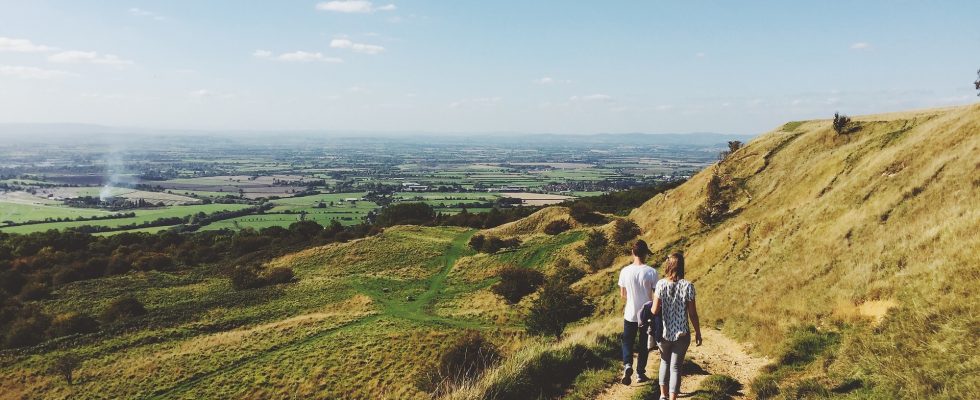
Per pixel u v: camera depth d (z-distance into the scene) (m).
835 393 7.70
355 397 32.50
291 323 49.19
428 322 47.28
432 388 24.77
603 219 75.81
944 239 12.27
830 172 34.41
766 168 46.44
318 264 77.50
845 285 13.09
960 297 8.96
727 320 15.44
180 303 61.31
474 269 65.56
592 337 12.36
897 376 7.43
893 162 25.23
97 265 77.50
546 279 52.34
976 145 18.55
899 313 9.77
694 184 53.19
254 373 38.16
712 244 33.25
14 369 42.34
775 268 20.22
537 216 82.19
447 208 184.88
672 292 7.90
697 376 9.91
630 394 8.77
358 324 47.94
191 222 157.00
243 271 70.38
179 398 35.78
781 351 10.39
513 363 9.86
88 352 45.47
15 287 70.12
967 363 7.03
